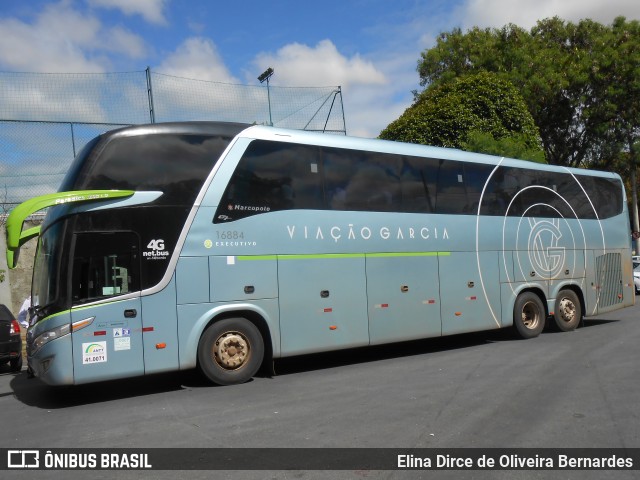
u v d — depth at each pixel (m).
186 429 6.28
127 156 8.15
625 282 14.92
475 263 11.70
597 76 25.92
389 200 10.49
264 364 9.46
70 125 13.80
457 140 20.25
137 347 7.88
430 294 10.87
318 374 9.34
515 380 8.30
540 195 13.23
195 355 8.23
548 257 13.19
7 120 13.25
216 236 8.52
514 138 20.06
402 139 21.30
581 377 8.40
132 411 7.23
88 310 7.66
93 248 7.79
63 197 7.67
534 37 27.98
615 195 15.11
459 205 11.61
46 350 7.59
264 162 9.09
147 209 8.11
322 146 9.78
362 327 9.86
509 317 12.25
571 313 13.56
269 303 8.88
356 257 9.89
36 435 6.35
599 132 26.69
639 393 7.40
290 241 9.18
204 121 8.89
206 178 8.54
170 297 8.12
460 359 10.30
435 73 29.17
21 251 15.95
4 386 9.68
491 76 21.48
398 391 7.80
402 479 4.71
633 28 26.52
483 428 6.03
